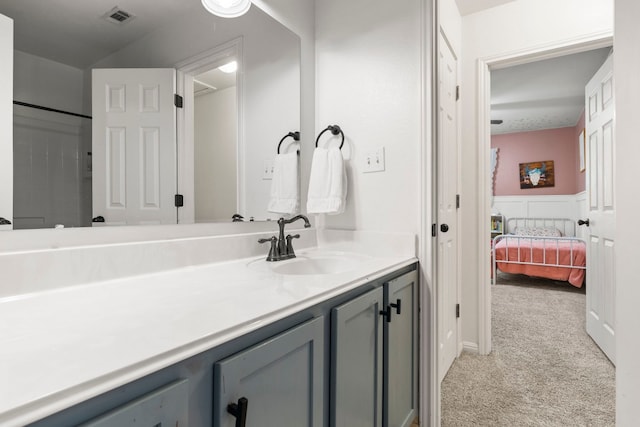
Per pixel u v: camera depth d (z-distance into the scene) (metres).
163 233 1.17
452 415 1.62
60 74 0.94
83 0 0.99
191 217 1.27
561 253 3.97
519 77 3.60
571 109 4.69
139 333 0.57
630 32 0.81
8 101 0.84
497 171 6.05
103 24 1.03
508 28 2.20
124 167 1.07
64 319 0.64
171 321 0.63
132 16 1.10
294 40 1.70
